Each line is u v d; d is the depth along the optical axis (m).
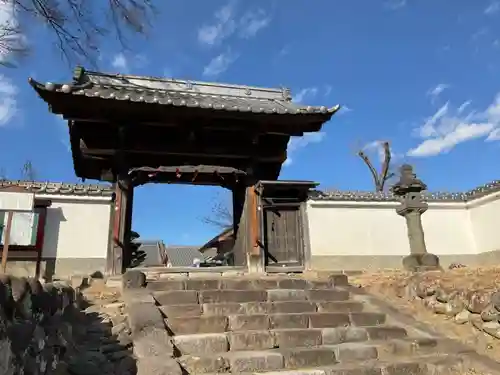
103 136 11.69
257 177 12.81
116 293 8.05
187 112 11.26
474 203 16.20
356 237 15.12
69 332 5.29
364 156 32.50
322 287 8.96
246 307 7.35
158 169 11.88
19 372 3.25
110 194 13.31
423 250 11.09
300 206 13.36
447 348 6.17
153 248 39.88
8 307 3.28
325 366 5.65
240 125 12.20
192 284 8.37
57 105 10.70
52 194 12.98
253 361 5.55
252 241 12.17
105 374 4.68
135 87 12.64
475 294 6.69
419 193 11.70
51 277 11.62
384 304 7.96
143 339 5.60
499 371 5.30
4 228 11.62
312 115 11.91
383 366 5.54
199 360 5.39
